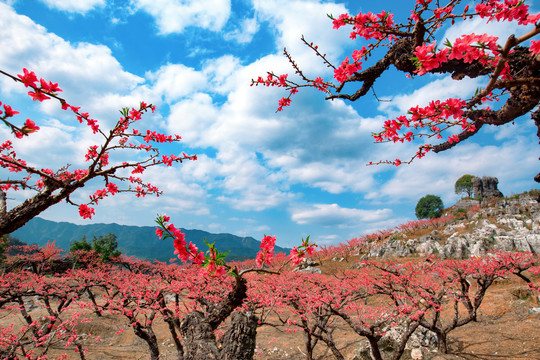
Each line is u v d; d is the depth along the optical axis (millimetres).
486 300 11055
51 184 2684
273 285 9086
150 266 16688
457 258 19062
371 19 2973
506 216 24625
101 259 19562
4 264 15914
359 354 7738
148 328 7680
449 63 3236
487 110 2676
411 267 8594
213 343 2799
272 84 4543
